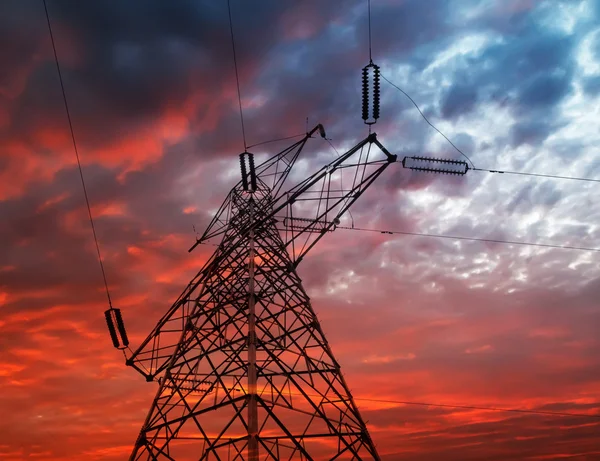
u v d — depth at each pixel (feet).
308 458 71.92
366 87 89.56
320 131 103.91
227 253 104.27
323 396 84.07
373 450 76.79
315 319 91.81
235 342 83.30
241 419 76.43
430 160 94.63
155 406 82.79
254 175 117.91
